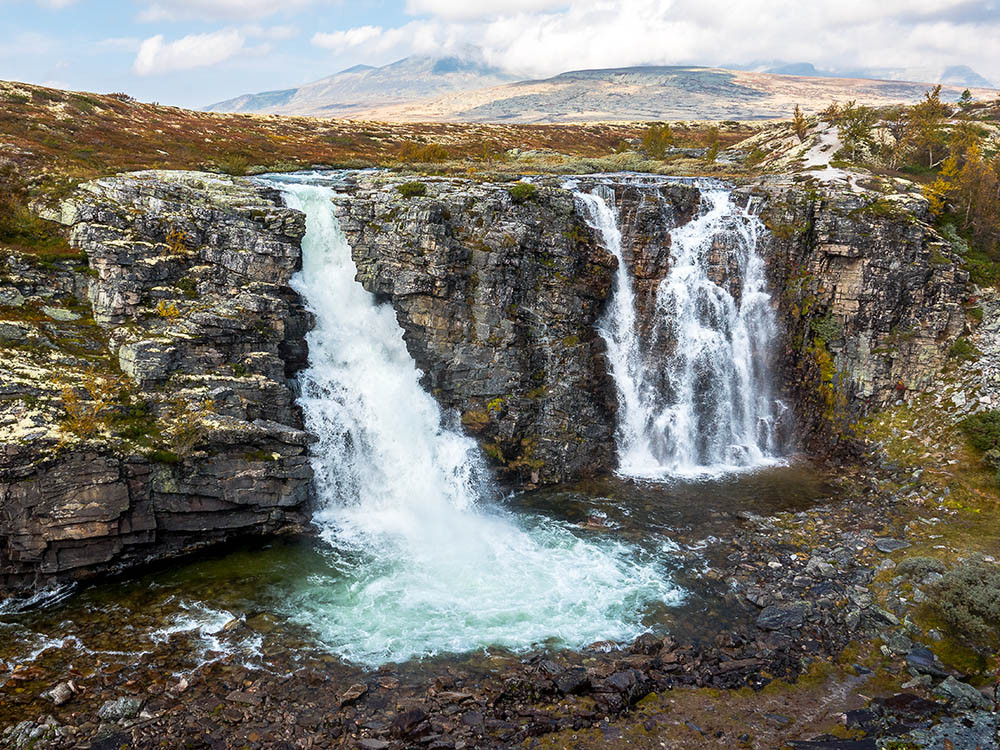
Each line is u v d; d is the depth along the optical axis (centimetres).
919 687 2775
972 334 5338
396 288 4797
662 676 2844
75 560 3316
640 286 5428
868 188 6069
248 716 2522
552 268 5031
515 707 2620
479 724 2514
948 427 4928
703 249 5572
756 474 5044
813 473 5047
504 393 4794
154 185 4631
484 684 2739
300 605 3278
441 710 2586
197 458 3594
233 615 3172
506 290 4825
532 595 3422
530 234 4944
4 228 4362
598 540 4006
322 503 4203
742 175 7950
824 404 5506
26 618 3097
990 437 4616
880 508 4391
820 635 3133
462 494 4541
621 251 5462
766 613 3266
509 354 4788
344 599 3344
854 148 8094
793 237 5669
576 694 2708
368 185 5872
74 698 2581
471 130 13225
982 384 5012
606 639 3077
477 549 3884
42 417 3316
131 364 3759
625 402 5269
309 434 3944
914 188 6216
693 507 4459
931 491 4469
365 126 12131
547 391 4891
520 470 4791
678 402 5394
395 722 2481
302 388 4462
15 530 3122
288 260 4653
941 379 5253
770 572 3656
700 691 2762
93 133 7000
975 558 3553
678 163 9262
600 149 12631
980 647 2959
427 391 4806
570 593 3447
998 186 6047
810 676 2867
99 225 4272
